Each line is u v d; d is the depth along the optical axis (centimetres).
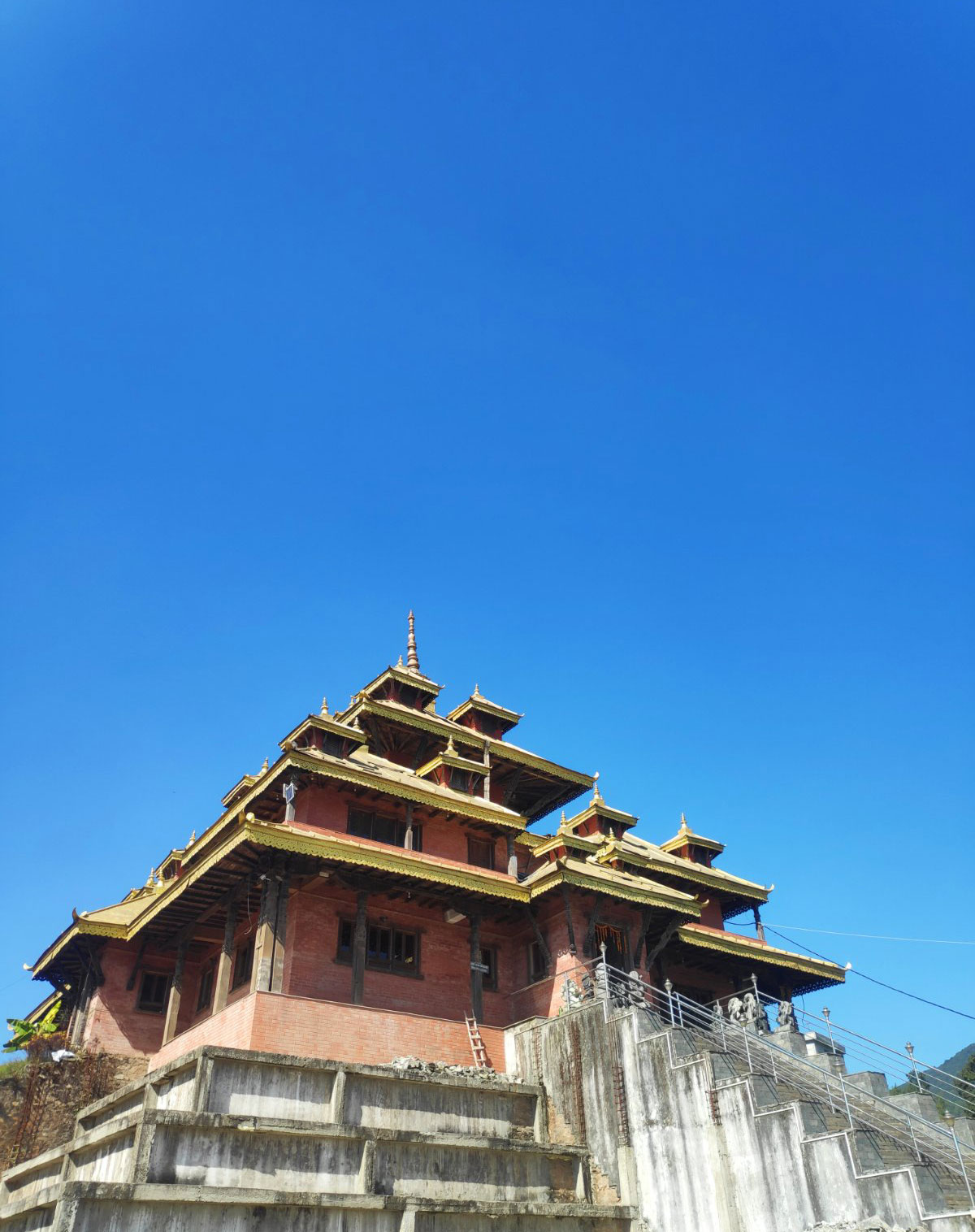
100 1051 3431
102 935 3578
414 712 4331
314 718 3503
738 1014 3591
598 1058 2798
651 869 4353
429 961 3403
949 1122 2834
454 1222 2295
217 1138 2145
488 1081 2822
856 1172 2103
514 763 4594
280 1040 2709
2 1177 2905
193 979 3741
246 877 3152
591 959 3434
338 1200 2144
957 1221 1947
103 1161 2322
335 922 3244
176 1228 1977
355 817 3472
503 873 3722
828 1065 3153
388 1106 2495
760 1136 2303
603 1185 2628
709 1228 2333
